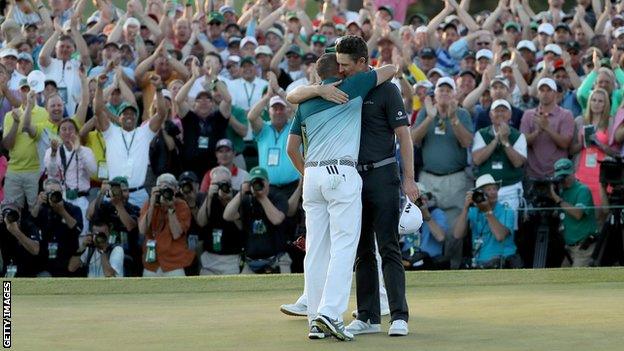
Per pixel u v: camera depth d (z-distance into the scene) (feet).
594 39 147.64
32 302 79.20
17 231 109.09
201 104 121.29
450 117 117.91
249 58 130.11
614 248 112.98
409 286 87.35
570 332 61.87
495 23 156.76
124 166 118.52
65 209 111.04
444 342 59.16
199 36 141.08
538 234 112.78
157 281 87.35
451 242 114.21
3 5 150.41
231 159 118.62
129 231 112.88
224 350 56.85
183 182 112.27
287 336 62.13
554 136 120.47
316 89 62.44
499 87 122.83
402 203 96.37
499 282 88.89
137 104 131.34
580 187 113.70
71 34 135.64
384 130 63.62
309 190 63.05
